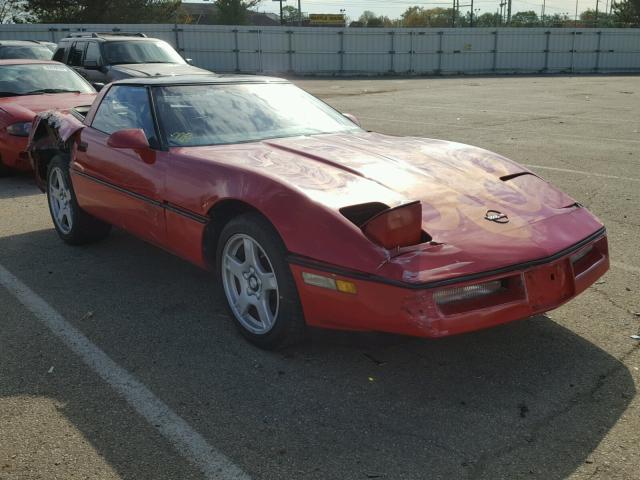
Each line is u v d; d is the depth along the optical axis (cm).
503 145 976
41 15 3719
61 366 327
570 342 340
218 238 363
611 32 3403
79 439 264
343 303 284
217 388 303
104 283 447
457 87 2322
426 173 339
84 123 499
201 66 3022
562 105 1600
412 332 267
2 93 852
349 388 300
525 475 236
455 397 290
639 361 318
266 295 330
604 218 572
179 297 419
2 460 250
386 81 2753
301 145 380
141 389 303
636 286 415
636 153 893
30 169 796
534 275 287
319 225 291
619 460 243
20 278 459
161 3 4072
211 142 396
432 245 280
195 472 242
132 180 414
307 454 251
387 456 249
